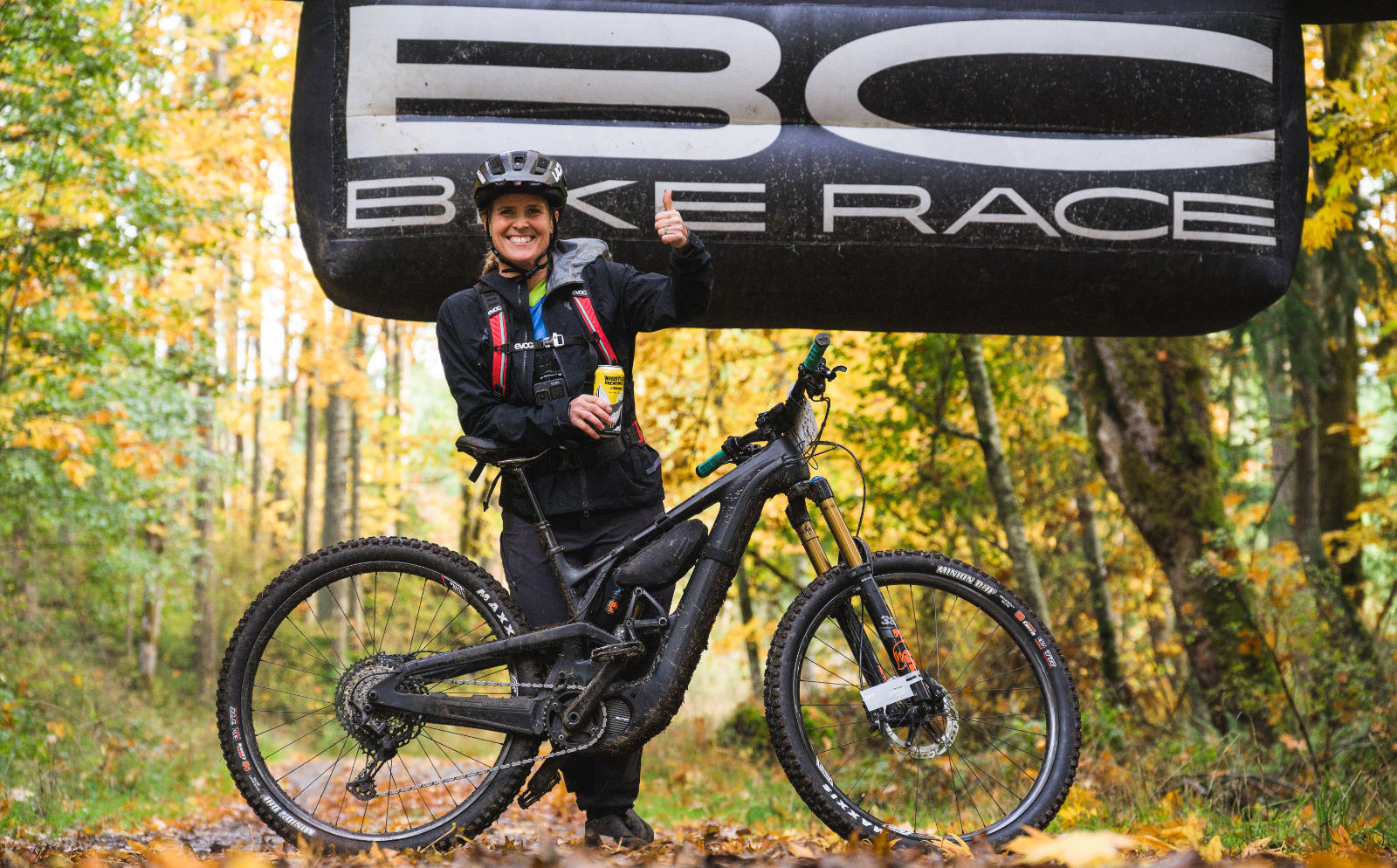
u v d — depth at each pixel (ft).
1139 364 28.07
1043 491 36.70
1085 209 13.52
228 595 61.41
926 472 32.83
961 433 29.63
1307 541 36.24
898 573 10.77
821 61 13.41
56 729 27.09
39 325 31.17
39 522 42.34
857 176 13.35
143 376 36.78
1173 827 11.20
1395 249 33.58
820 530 28.99
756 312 13.93
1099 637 33.94
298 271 52.19
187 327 35.65
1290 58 14.03
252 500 85.71
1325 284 33.76
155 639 54.54
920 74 13.47
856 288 13.66
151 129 28.99
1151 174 13.62
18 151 27.35
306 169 13.37
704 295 10.56
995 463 29.17
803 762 10.25
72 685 34.14
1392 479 35.58
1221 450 39.68
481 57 13.16
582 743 10.12
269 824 10.44
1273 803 17.39
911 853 9.46
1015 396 34.58
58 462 32.12
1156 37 13.66
